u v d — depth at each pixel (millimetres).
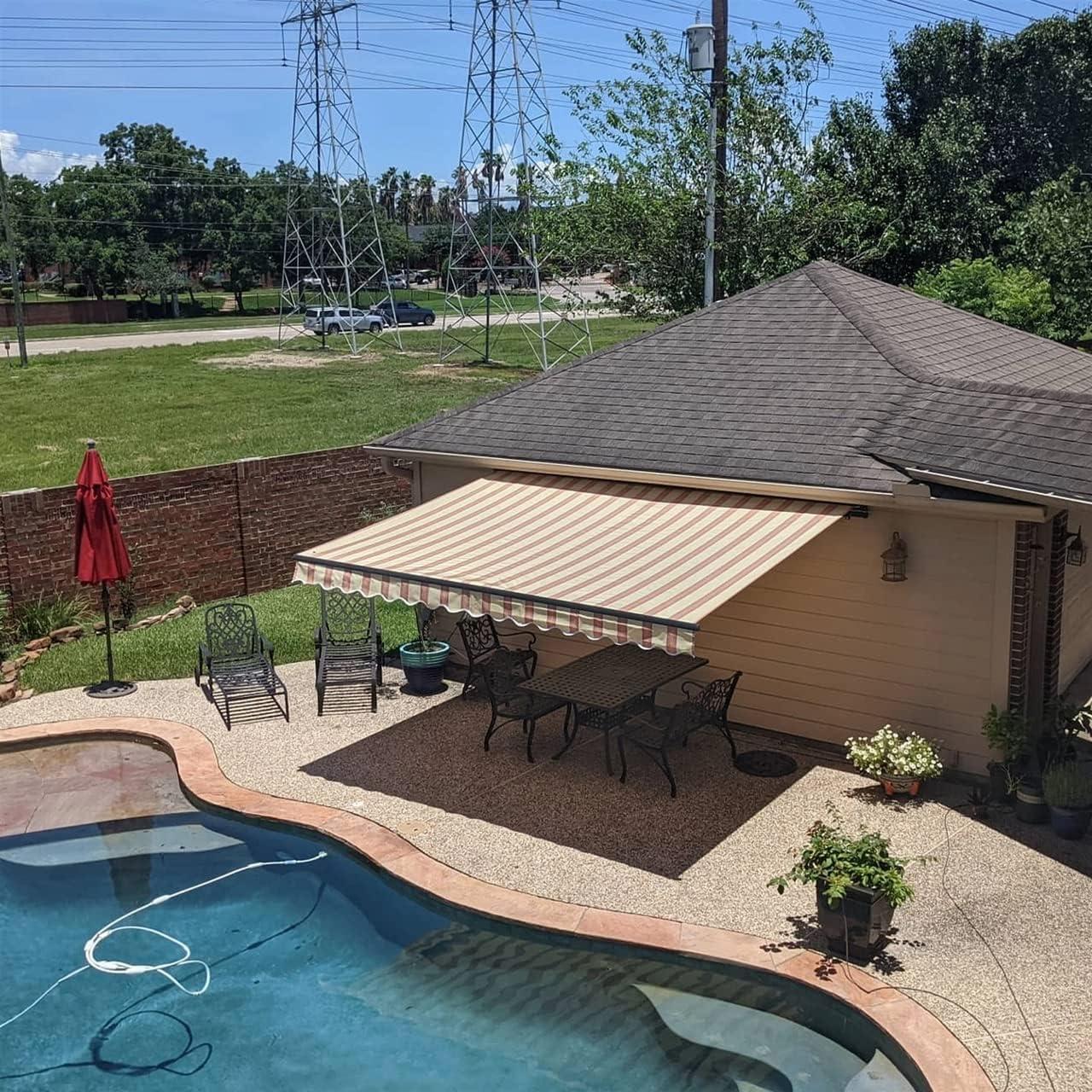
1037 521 15516
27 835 16953
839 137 55031
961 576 16922
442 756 19094
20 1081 11547
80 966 13586
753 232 45719
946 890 14289
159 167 141625
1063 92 71250
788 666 19125
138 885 15469
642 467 19547
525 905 14172
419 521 19984
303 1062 11719
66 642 25266
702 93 45594
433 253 164250
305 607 27875
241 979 13234
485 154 68375
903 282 59562
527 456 21219
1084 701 19734
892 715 18031
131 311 133125
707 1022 12180
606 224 47062
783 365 21734
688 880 14750
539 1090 11141
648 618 14516
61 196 134125
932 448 17188
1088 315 48875
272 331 99188
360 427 48875
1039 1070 10898
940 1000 12039
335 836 16250
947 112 64438
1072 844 15445
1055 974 12461
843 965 12734
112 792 18438
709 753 18938
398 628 26453
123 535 26906
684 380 22344
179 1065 11719
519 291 84000
